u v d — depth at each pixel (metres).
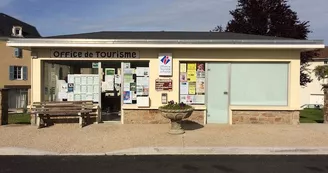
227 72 12.04
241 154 8.03
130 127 11.12
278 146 8.41
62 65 12.21
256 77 12.05
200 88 12.05
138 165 7.05
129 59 11.88
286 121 11.91
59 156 7.82
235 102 12.09
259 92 12.07
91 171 6.61
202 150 8.16
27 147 8.43
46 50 11.84
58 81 12.21
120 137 9.55
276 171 6.61
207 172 6.55
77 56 11.88
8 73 36.22
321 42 11.22
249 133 10.10
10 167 6.90
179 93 12.00
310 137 9.54
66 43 11.34
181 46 11.32
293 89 11.92
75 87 12.22
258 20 20.92
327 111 12.59
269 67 12.03
